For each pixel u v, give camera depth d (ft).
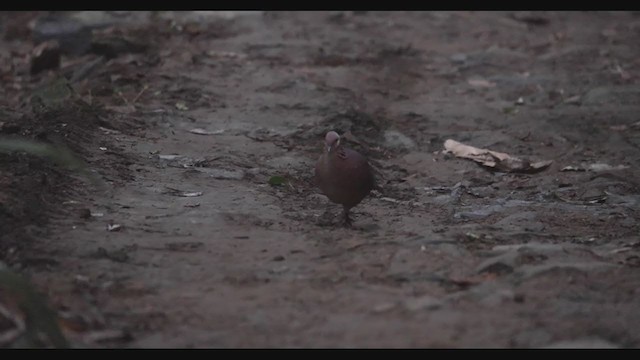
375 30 90.58
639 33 92.58
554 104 68.54
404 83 74.02
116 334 27.58
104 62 72.33
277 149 54.03
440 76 76.54
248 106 62.90
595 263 34.32
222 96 65.05
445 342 27.25
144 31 82.69
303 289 31.60
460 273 33.42
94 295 30.71
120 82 65.92
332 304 30.22
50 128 48.78
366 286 31.91
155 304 30.12
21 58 76.07
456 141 58.70
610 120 64.03
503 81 74.79
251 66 74.08
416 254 35.40
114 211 39.91
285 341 27.43
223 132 56.49
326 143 38.50
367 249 36.11
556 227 42.27
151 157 49.29
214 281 32.30
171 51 77.00
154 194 42.98
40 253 33.76
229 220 39.63
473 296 30.76
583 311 29.71
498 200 47.80
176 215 40.01
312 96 66.54
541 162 54.70
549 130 62.13
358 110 63.36
